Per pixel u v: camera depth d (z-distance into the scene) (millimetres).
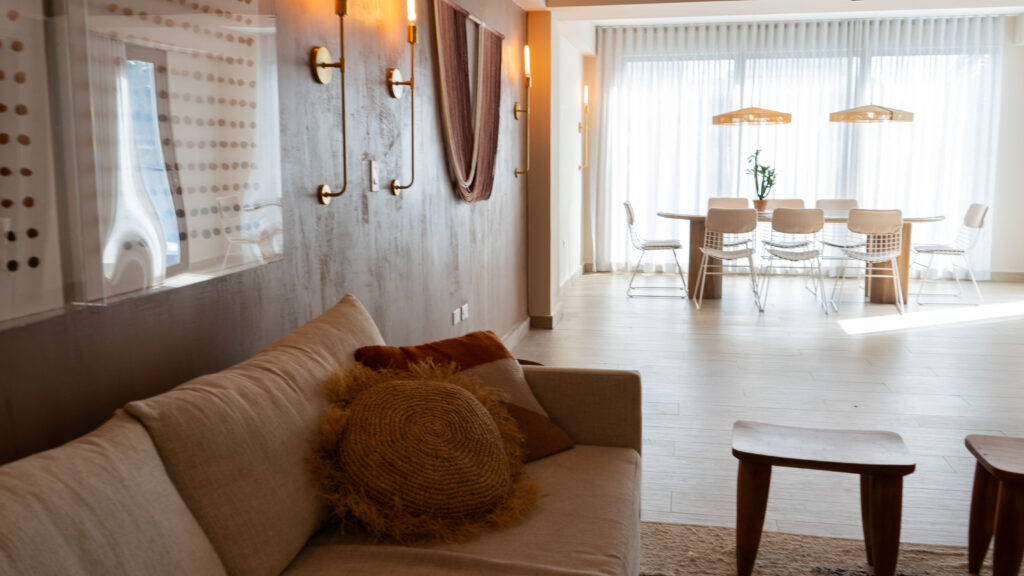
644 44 9117
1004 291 8141
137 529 1205
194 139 1868
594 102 9359
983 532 2465
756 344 5809
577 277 9211
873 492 2314
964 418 4090
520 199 6023
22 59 1389
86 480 1180
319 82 2598
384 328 3258
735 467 3443
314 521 1682
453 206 4227
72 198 1505
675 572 2518
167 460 1395
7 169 1366
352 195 2904
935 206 8773
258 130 2146
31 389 1495
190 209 1860
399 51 3359
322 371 1891
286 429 1649
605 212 9516
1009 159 8641
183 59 1821
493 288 5195
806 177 8977
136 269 1683
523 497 1922
